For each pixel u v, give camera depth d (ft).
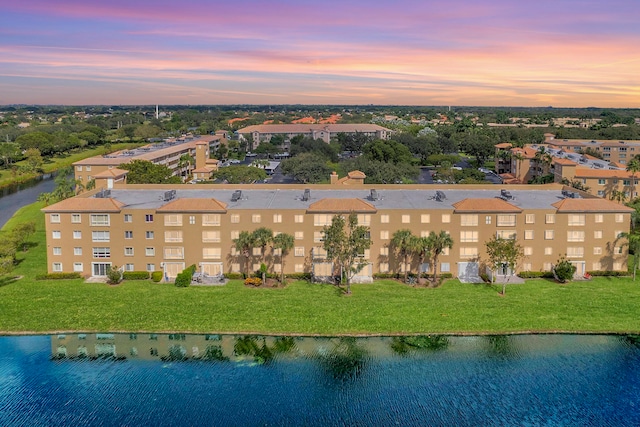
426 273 317.42
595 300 281.95
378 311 268.41
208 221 312.71
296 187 371.56
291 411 199.11
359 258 309.83
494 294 289.53
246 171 578.25
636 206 393.09
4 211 515.91
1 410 198.39
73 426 190.08
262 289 295.48
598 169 536.83
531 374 222.28
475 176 604.49
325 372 222.89
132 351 238.68
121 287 298.35
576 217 317.83
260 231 296.71
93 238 314.14
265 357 233.55
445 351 237.66
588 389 212.84
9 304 273.95
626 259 322.55
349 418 195.31
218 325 255.29
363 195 353.31
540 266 320.91
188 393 209.26
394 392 210.59
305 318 261.65
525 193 361.30
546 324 257.34
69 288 295.89
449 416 197.47
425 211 314.76
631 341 246.47
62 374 221.05
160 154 645.51
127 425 190.70
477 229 316.40
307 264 317.22
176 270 316.60
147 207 317.83
